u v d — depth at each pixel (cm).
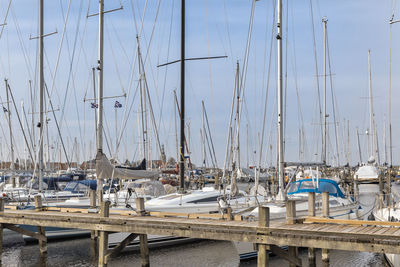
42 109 2344
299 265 1288
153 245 1778
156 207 1800
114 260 1683
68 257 1755
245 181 3891
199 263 1619
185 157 2161
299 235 1137
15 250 1881
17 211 1683
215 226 1246
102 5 1994
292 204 1291
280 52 1744
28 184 2817
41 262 1692
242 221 1337
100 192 1781
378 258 1644
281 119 1725
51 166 4853
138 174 1914
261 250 1185
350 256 1672
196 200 1928
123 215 1561
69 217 1489
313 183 1952
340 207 1822
